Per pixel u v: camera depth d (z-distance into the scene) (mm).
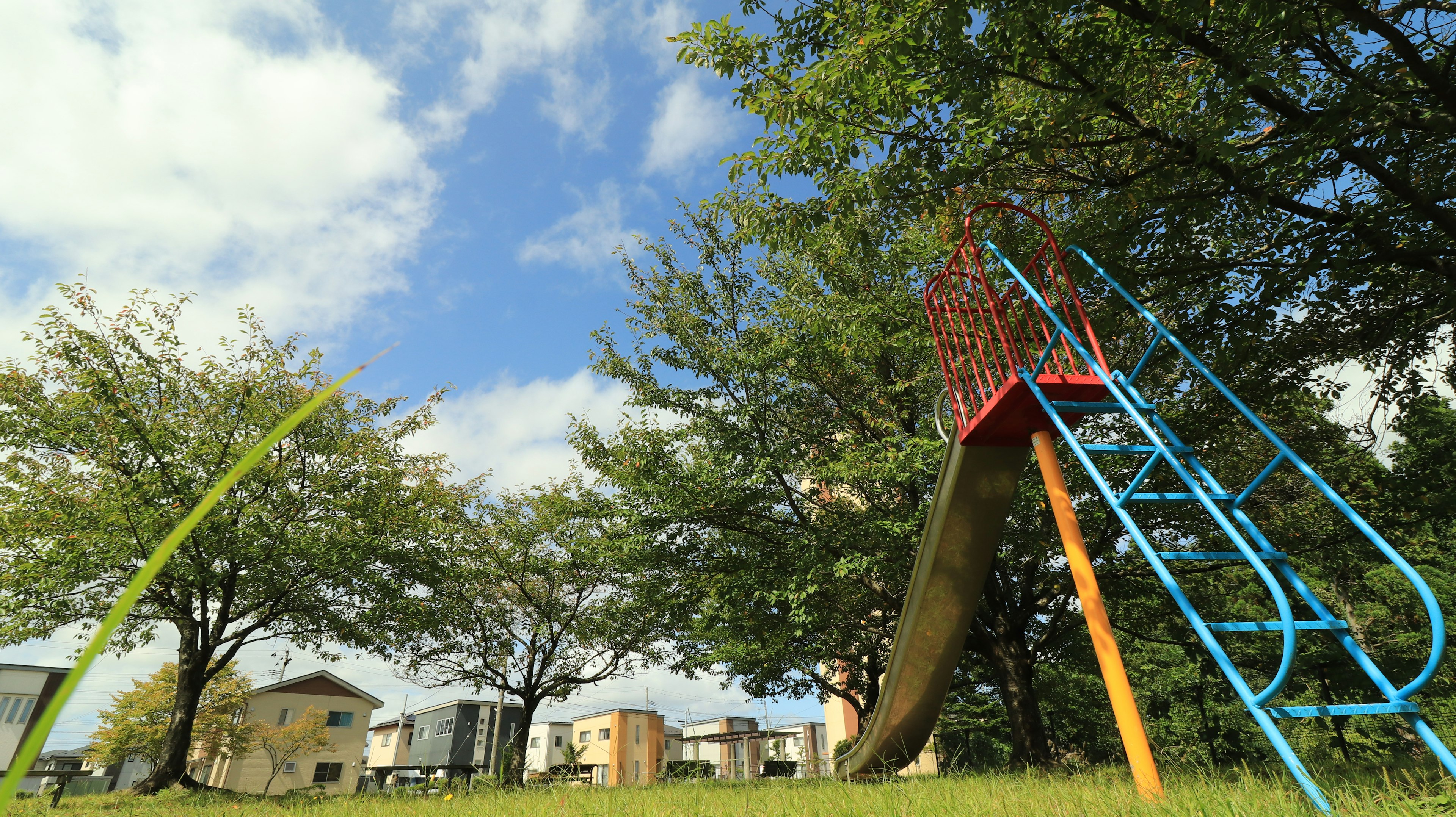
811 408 13828
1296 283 7410
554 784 5910
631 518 13414
